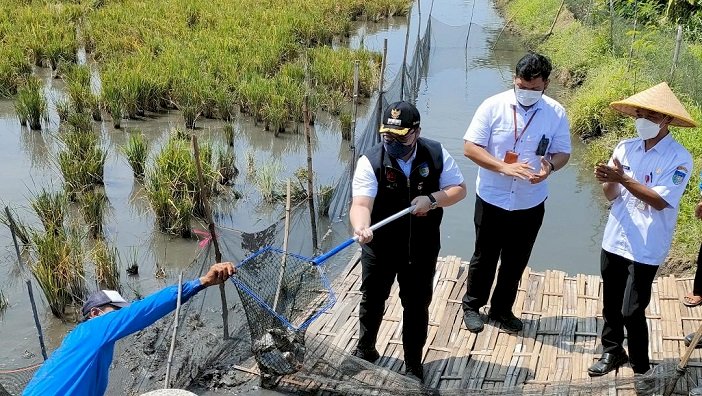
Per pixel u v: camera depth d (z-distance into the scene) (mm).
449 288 5594
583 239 7605
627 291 4203
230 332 5484
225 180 8883
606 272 4340
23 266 6816
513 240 4742
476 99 12938
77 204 8297
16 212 7926
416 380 4320
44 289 6023
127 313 3004
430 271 4191
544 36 17141
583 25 15508
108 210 8195
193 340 5465
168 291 3105
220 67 12641
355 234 3801
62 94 12297
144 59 12828
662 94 3971
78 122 10547
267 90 11367
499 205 4637
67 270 6160
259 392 4578
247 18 16766
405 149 3830
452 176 4020
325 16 18328
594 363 4660
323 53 14281
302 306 4520
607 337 4516
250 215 8117
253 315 4281
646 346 4289
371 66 13812
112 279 6422
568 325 5117
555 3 18719
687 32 13047
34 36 14180
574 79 13312
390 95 10445
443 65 15789
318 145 10609
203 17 16641
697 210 4992
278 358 4363
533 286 5637
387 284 4297
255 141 10656
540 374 4586
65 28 14914
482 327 5023
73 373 2895
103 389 3035
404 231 4043
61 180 8961
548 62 4320
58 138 10234
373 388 4344
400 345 4926
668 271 6477
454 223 7918
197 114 11234
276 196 8461
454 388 4402
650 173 4055
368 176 3977
